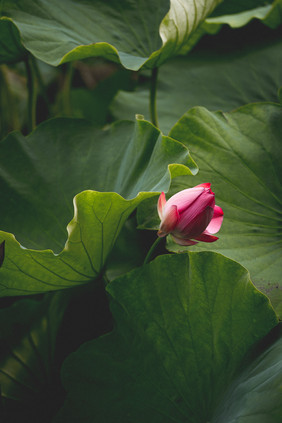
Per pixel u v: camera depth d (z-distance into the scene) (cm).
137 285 150
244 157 167
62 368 152
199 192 146
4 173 167
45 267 149
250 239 159
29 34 167
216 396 148
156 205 162
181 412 149
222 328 149
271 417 134
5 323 169
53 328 171
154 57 165
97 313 172
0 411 162
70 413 150
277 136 169
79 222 145
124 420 149
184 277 150
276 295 151
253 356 147
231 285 148
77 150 170
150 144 159
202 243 157
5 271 149
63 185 168
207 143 168
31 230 164
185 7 163
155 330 150
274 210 163
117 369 151
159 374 150
